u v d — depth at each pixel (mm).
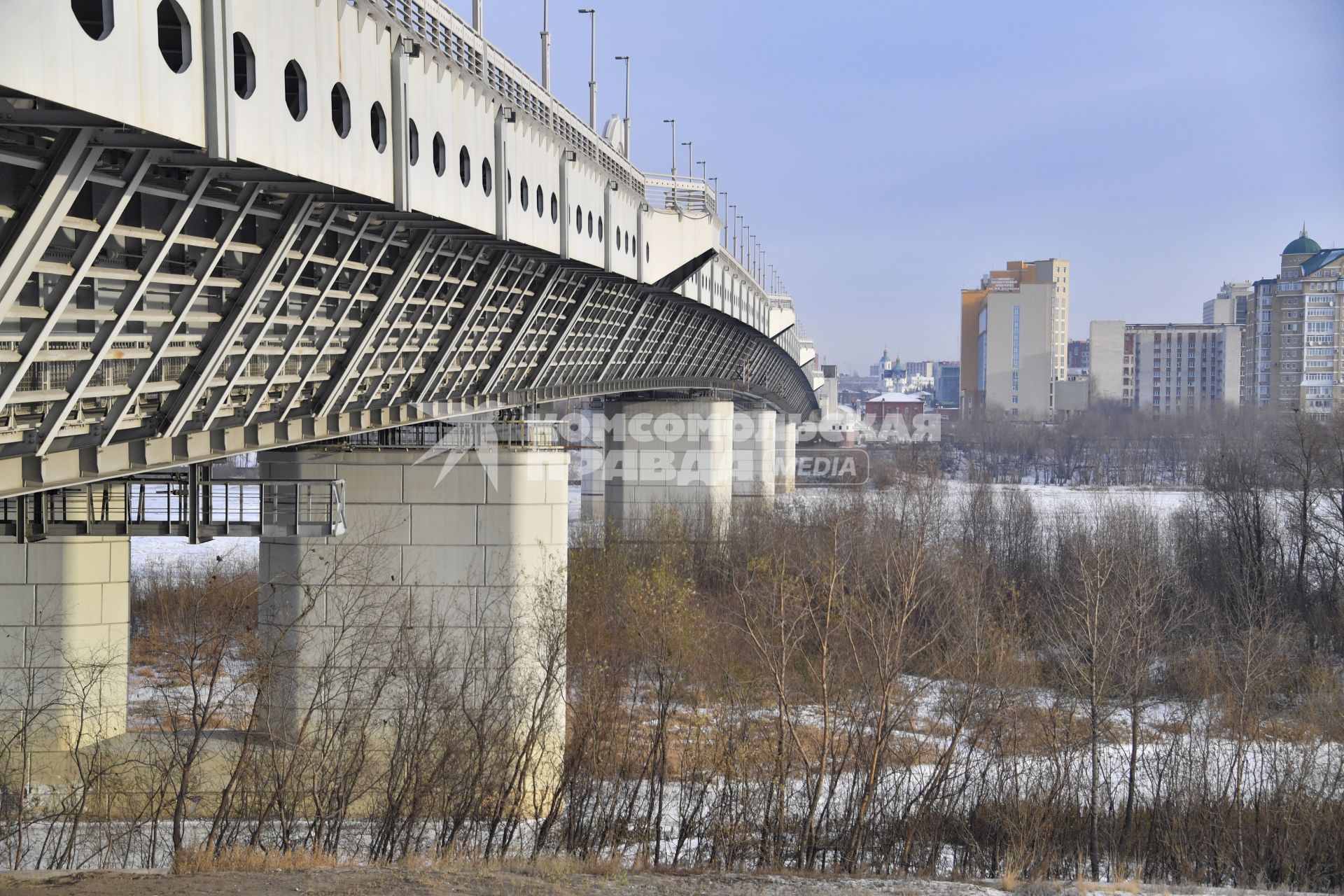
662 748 32125
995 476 178500
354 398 26031
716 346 75562
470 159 24609
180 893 19203
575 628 39375
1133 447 185250
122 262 15992
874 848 29734
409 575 33156
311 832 27578
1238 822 31828
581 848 29000
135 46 12500
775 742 33406
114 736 32812
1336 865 30516
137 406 18500
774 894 21984
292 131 16281
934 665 40344
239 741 32594
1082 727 37688
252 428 22328
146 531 25547
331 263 20922
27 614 31859
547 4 37656
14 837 27594
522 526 33344
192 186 15250
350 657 29984
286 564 32781
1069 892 23141
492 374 34500
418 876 21578
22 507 24641
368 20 19328
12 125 12273
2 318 12648
